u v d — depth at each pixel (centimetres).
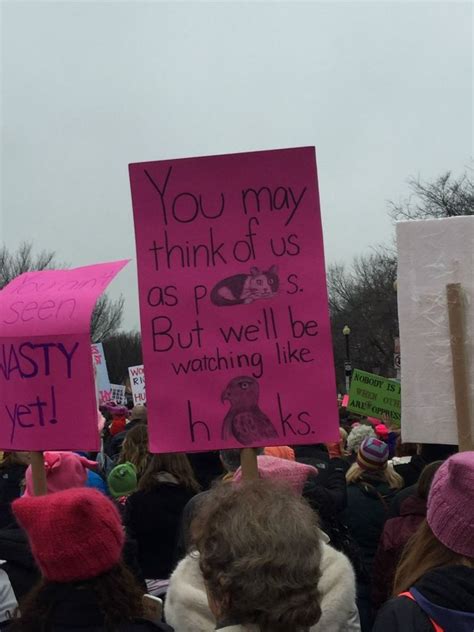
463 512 200
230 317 311
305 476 306
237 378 309
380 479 451
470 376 302
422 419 310
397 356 1636
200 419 308
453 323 301
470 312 305
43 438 315
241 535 169
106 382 1446
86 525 199
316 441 304
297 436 305
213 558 172
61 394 313
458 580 193
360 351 5356
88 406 310
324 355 306
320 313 307
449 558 205
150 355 313
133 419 827
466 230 307
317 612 171
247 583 164
